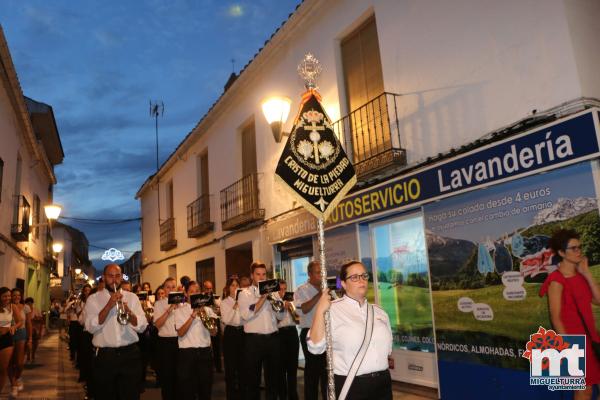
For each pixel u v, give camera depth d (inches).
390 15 284.0
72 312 480.1
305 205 146.6
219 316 346.6
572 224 177.9
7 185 493.7
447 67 244.2
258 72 431.5
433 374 252.7
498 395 201.8
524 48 205.8
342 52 338.0
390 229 290.0
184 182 655.8
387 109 280.7
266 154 425.4
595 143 169.3
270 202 415.5
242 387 278.7
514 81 209.6
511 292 198.8
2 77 432.5
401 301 280.4
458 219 225.5
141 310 223.0
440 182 233.3
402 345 278.4
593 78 190.2
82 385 371.2
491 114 219.5
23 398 327.0
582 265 174.1
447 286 229.8
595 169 172.4
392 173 275.4
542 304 186.5
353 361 135.0
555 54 193.6
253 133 469.7
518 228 197.3
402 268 279.9
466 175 219.3
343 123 327.3
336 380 137.7
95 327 210.4
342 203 308.8
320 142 155.6
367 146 304.8
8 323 301.3
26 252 633.0
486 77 223.0
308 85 161.0
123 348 212.7
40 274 836.0
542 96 197.8
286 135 392.5
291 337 266.1
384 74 286.8
